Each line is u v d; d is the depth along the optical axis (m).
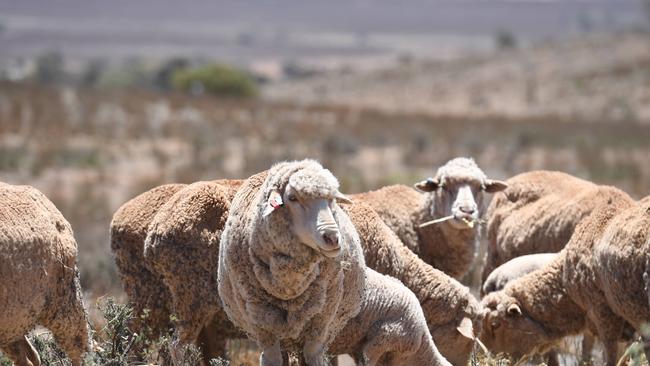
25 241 15.98
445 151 95.62
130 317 18.06
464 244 23.08
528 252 24.95
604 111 160.50
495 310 21.36
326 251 14.29
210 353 19.03
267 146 92.31
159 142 94.44
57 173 73.81
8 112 108.62
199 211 18.44
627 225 18.45
